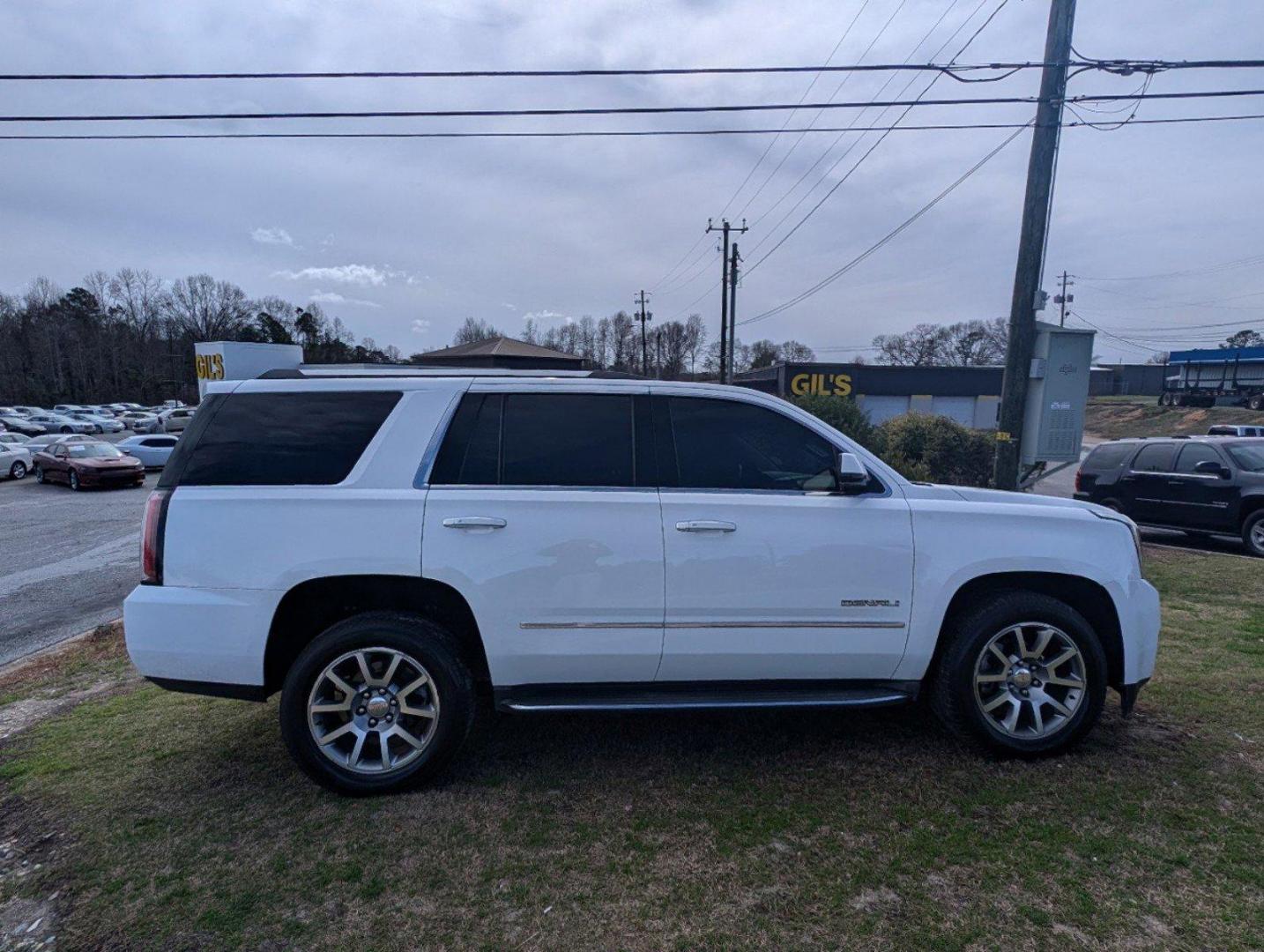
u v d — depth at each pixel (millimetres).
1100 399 65188
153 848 2939
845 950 2348
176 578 3287
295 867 2807
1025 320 9250
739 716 4164
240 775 3543
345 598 3527
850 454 3535
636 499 3420
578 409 3578
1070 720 3545
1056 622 3531
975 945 2361
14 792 3400
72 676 5223
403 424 3469
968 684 3520
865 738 3865
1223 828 2973
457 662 3355
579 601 3359
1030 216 9086
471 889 2676
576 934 2439
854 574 3469
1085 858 2795
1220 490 10172
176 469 3414
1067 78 8773
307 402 3508
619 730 3998
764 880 2699
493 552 3314
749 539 3416
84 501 19094
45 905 2604
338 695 3363
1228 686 4473
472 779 3471
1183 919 2459
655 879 2715
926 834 2965
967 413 42469
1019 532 3574
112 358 90000
